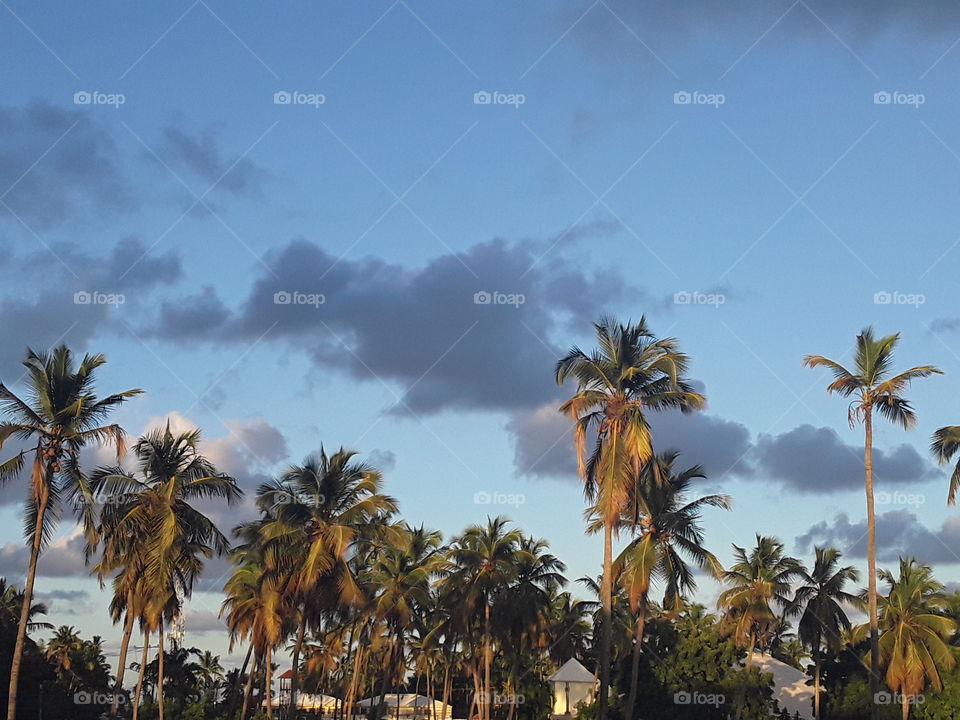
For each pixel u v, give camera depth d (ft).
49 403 162.20
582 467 164.25
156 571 174.70
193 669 420.36
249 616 247.50
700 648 250.78
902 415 181.98
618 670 266.57
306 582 181.68
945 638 249.55
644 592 203.51
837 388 185.47
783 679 299.17
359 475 192.13
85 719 320.29
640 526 212.23
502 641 266.98
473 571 257.55
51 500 162.30
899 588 246.06
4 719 260.42
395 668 340.18
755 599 268.41
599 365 165.07
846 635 292.20
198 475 183.93
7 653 268.21
